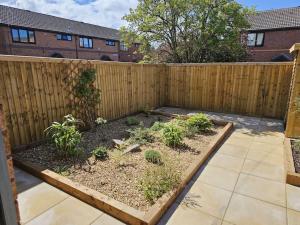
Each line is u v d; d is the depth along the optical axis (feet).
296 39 56.70
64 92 15.40
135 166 11.37
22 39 57.98
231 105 24.90
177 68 27.58
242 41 48.70
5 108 12.09
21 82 12.73
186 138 15.70
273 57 59.88
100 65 18.24
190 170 10.62
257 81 22.85
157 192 8.75
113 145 14.34
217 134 16.62
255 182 10.28
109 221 7.75
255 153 13.60
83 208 8.40
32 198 8.94
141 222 7.26
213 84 25.54
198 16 37.14
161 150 13.51
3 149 2.99
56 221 7.72
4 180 3.03
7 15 56.75
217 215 8.06
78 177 10.28
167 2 37.06
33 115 13.58
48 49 64.23
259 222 7.71
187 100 27.76
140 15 39.50
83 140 15.03
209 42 37.76
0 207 3.04
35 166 10.85
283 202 8.80
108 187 9.47
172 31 40.34
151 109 24.67
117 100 20.70
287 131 15.23
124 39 44.21
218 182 10.27
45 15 68.44
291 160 11.34
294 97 14.69
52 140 13.51
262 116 23.31
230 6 35.70
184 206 8.54
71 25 74.13
